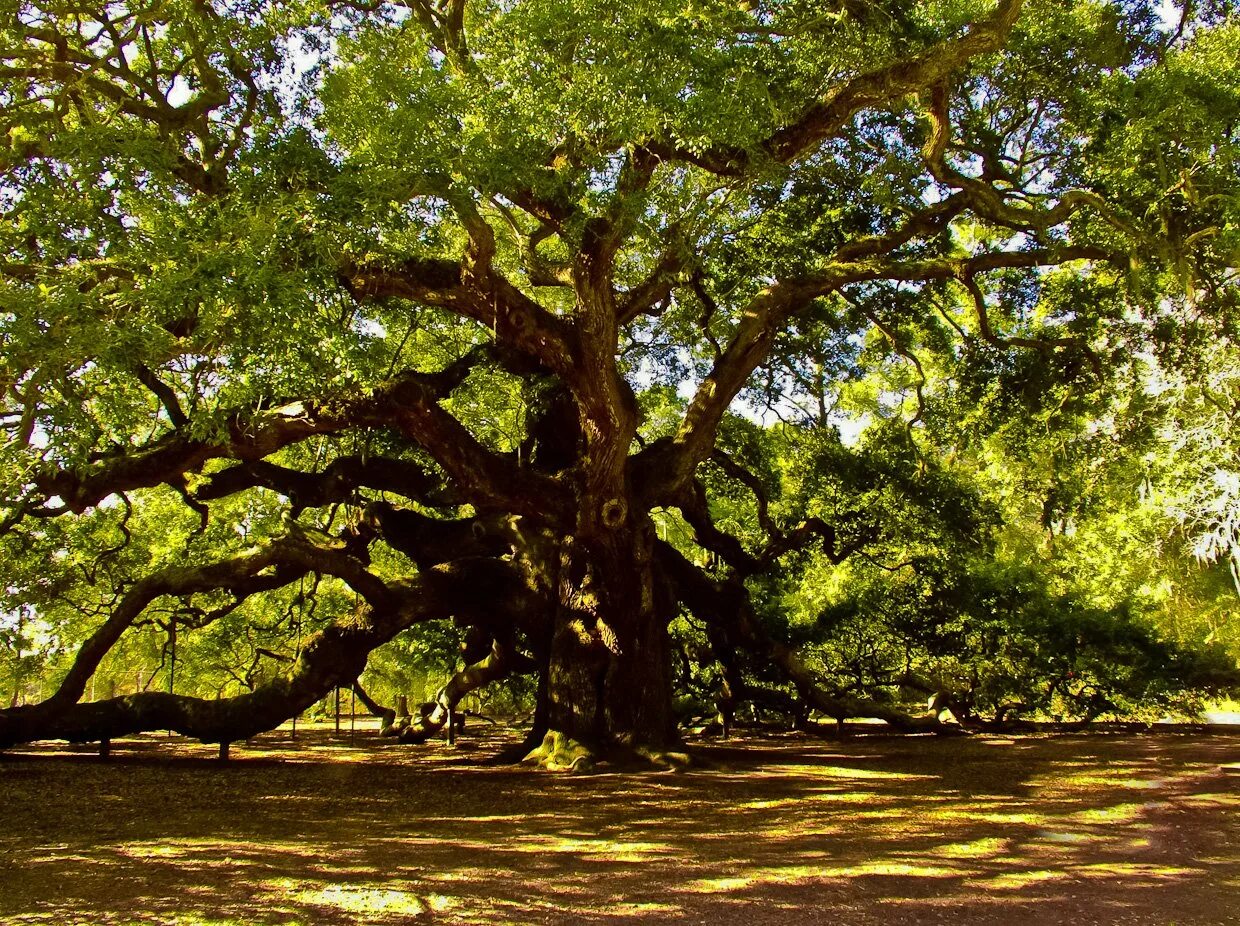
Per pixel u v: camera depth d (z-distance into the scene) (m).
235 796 13.02
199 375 10.51
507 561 19.02
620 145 12.54
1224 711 35.12
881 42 13.35
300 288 9.65
